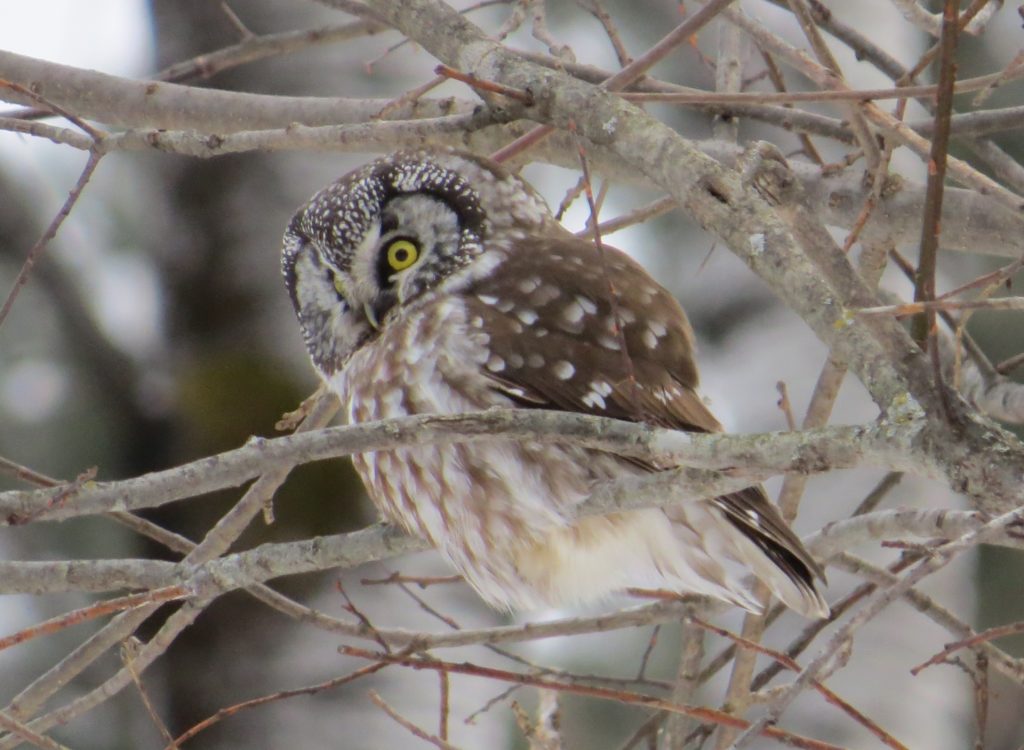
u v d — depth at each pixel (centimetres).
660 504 684
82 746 1350
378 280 995
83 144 811
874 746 1160
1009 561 1527
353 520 1295
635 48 1599
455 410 961
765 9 1498
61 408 1504
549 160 1045
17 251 1598
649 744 959
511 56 779
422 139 840
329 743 1197
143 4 1564
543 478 930
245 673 1228
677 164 667
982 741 836
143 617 817
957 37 542
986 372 1012
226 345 1391
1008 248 932
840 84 763
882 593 679
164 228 1423
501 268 988
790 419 877
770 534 864
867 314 555
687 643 934
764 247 630
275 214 1402
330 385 1022
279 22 1437
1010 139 1462
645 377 965
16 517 652
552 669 957
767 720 680
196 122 1039
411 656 875
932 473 546
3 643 650
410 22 839
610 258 1024
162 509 1319
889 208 944
